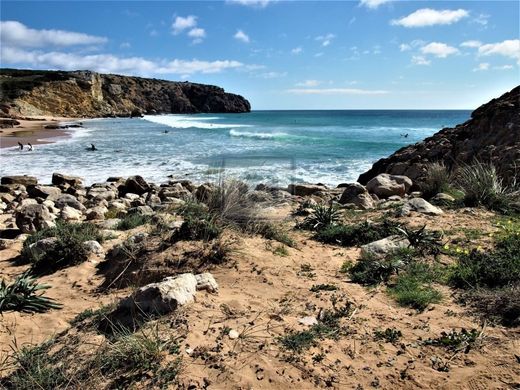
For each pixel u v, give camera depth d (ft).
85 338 12.49
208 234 19.27
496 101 46.01
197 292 14.60
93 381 10.23
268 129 166.71
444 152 45.75
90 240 22.38
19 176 56.44
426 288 15.03
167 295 13.42
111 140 119.44
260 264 17.51
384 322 12.89
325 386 10.01
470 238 19.89
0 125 167.43
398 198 33.81
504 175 33.04
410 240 19.15
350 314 13.41
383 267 16.57
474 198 27.04
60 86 268.62
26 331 13.87
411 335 12.06
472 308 13.43
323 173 65.00
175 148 98.48
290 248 20.16
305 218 25.27
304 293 15.10
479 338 11.60
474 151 40.93
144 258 18.48
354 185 33.14
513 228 20.99
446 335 11.82
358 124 219.61
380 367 10.68
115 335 12.01
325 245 21.36
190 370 10.48
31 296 15.99
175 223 21.94
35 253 21.52
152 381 10.11
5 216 37.24
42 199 44.47
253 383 10.06
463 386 9.80
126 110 333.42
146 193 49.01
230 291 15.29
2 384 10.65
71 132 149.69
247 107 525.75
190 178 60.23
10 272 20.27
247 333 12.11
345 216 26.91
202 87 481.87
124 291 16.90
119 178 56.90
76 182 55.47
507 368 10.25
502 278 14.85
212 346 11.44
